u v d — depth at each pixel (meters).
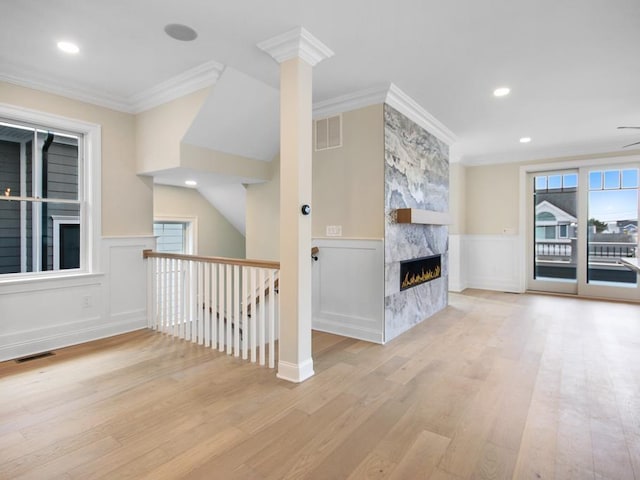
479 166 6.89
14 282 3.22
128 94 3.79
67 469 1.77
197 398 2.48
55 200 3.61
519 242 6.51
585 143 5.72
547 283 6.45
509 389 2.63
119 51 2.89
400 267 4.00
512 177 6.57
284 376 2.80
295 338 2.75
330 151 4.02
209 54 2.93
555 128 4.90
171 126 3.68
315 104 3.98
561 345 3.59
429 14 2.37
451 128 4.92
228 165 4.16
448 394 2.55
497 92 3.68
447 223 4.93
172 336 3.87
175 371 2.94
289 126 2.73
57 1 2.24
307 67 2.77
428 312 4.73
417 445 1.97
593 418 2.24
